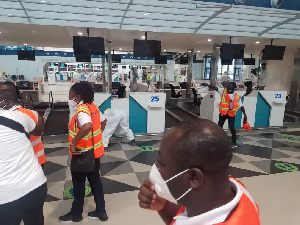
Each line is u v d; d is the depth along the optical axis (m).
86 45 6.13
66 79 23.75
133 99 5.48
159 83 12.02
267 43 8.48
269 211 2.68
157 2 4.89
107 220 2.46
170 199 0.59
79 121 2.05
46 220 2.43
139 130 5.66
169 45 9.84
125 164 3.95
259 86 9.49
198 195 0.53
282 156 4.45
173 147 0.53
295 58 9.33
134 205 2.76
